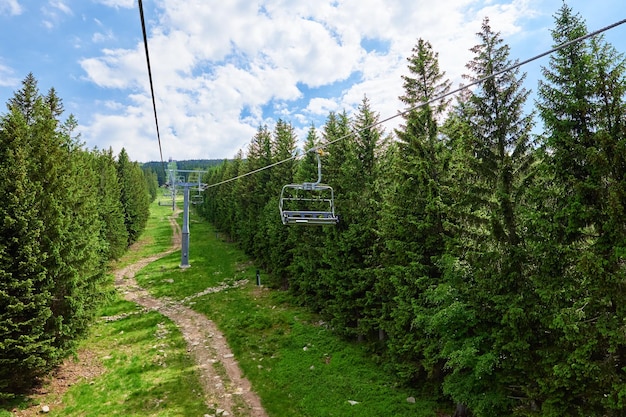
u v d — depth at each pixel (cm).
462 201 1195
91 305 1825
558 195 959
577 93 937
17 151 1484
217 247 4969
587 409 907
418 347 1344
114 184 4344
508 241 1109
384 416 1298
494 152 1187
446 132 1516
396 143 1620
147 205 7200
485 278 1117
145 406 1430
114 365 1797
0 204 1431
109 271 3822
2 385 1381
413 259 1436
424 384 1457
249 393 1534
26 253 1440
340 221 1991
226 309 2614
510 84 1177
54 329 1562
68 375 1694
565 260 957
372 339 1867
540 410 1038
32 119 1877
